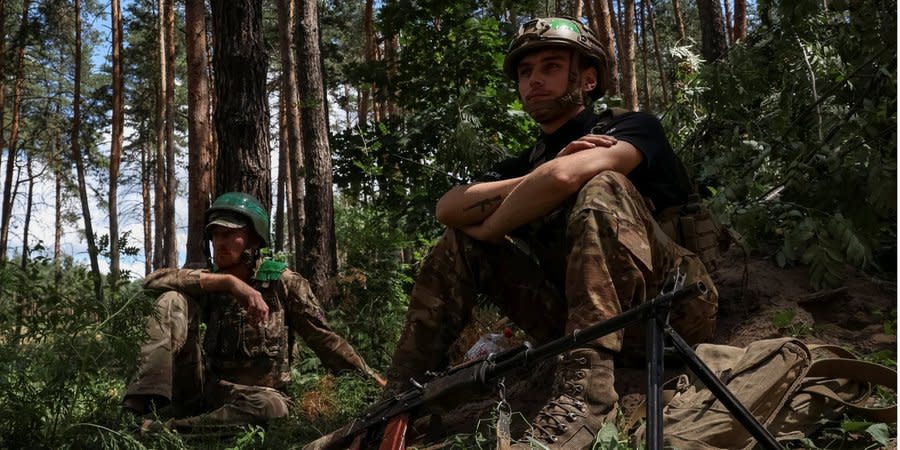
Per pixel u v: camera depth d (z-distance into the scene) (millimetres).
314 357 5789
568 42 3215
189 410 4148
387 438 2496
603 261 2727
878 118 4312
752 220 4266
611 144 2971
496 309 5328
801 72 5152
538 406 3135
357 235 8273
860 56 5082
